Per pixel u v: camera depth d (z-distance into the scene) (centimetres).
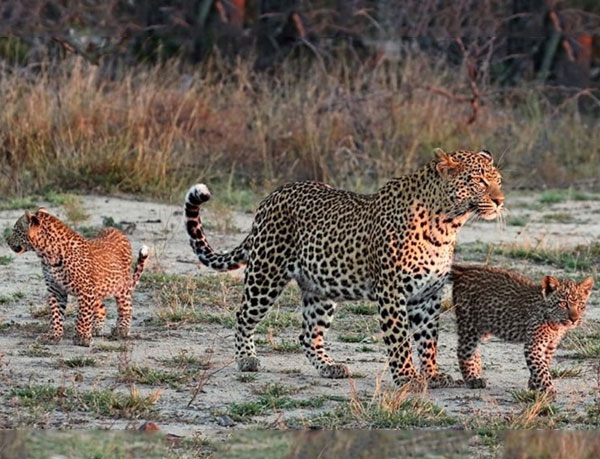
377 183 2270
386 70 2845
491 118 2605
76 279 1299
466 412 1109
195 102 2419
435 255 1170
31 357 1255
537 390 1151
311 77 2636
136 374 1186
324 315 1253
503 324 1199
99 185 2172
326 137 2414
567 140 2706
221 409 1103
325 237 1211
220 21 2973
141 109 2322
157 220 1962
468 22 3028
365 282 1196
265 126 2417
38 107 2275
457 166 1159
